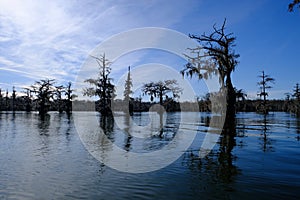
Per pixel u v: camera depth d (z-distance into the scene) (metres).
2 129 17.97
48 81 51.53
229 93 22.25
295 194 4.49
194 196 4.43
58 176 5.70
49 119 31.91
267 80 50.06
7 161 7.21
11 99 81.31
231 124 21.61
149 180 5.38
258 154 8.27
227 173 5.90
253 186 4.93
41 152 8.70
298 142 11.05
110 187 4.94
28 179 5.45
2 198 4.38
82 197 4.43
